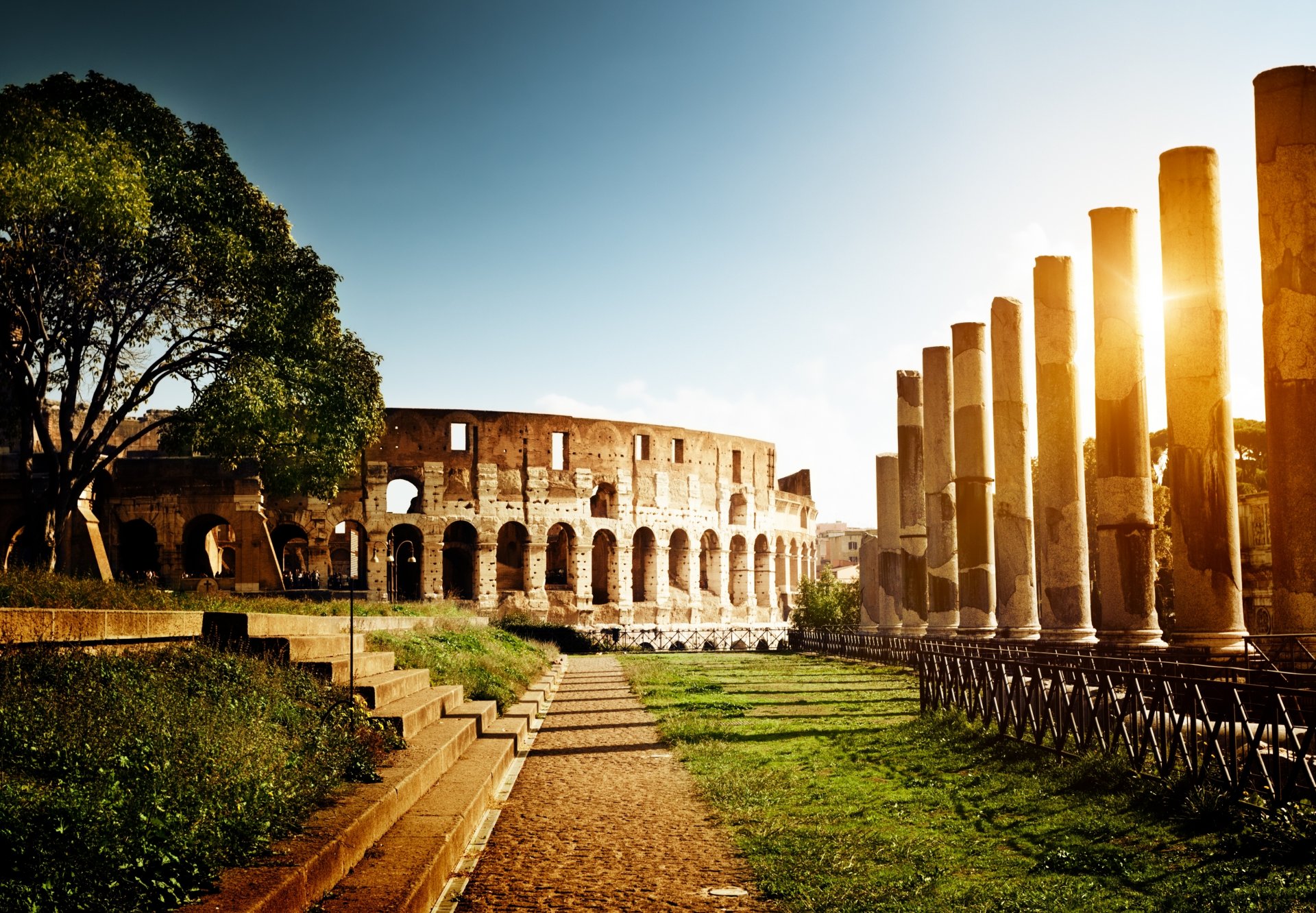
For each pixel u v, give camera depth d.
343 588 59.62
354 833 9.20
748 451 80.62
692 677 37.56
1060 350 29.53
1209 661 19.70
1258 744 11.59
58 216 29.78
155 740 9.09
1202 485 21.83
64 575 19.28
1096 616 48.28
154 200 32.28
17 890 5.98
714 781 15.55
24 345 32.53
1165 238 22.52
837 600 62.91
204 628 14.80
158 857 6.90
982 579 35.84
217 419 33.62
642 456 73.38
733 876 10.41
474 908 9.39
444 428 65.12
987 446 36.38
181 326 35.25
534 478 66.88
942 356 40.41
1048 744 16.88
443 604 54.81
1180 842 11.13
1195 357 21.98
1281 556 19.03
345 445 40.97
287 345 36.72
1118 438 25.94
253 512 54.94
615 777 16.61
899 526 47.91
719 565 76.50
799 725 22.52
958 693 21.06
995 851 11.12
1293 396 19.02
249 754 9.69
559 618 66.44
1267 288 19.52
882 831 12.12
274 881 7.21
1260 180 19.72
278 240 36.38
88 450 34.38
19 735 8.38
